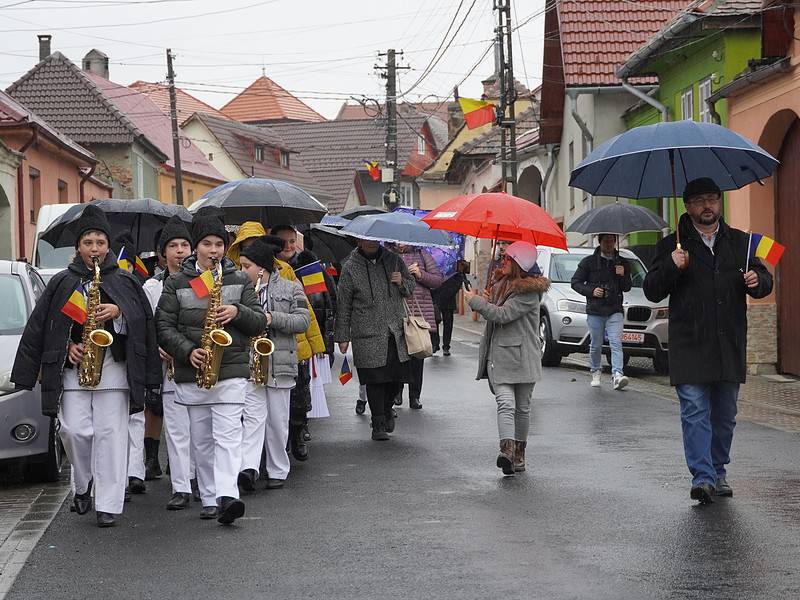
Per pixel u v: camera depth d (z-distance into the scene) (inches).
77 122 2087.8
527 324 407.8
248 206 461.1
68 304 322.0
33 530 332.5
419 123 3690.9
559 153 1526.8
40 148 1419.8
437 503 356.5
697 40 981.2
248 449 375.6
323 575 272.1
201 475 343.9
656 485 379.6
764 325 783.7
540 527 319.0
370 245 503.2
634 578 262.8
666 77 1099.9
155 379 331.9
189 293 338.6
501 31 1376.7
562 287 864.3
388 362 495.8
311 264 433.4
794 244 759.7
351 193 3582.7
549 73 1454.2
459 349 1083.3
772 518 325.1
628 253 880.3
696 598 245.9
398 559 285.7
